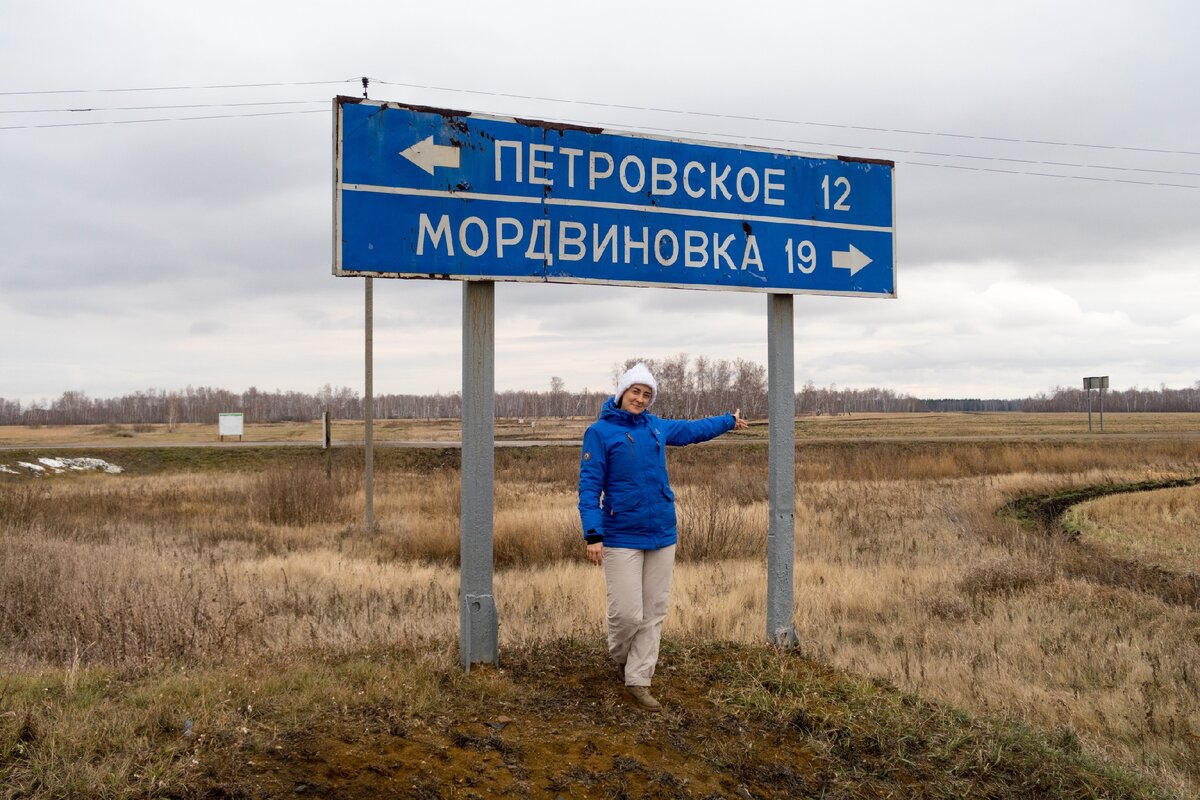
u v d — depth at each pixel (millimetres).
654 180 5309
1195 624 8875
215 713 3721
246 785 3135
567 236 5070
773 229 5652
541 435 63031
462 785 3369
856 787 3916
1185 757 5227
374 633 6590
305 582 10688
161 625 6309
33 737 3367
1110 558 13203
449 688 4406
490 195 4891
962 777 4160
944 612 9148
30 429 96500
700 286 5430
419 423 116438
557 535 13938
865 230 5953
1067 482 26359
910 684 5941
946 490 23828
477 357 4824
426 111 4770
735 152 5551
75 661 4742
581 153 5125
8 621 7656
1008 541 14281
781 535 5820
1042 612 9031
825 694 4918
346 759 3438
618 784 3527
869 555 12938
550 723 4074
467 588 4762
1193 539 15453
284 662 4871
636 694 4438
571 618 7621
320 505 18828
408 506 20469
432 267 4750
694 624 7320
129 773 3125
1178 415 121188
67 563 10383
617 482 4461
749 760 4016
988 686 6371
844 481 26922
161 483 29344
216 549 13867
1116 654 7426
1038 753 4520
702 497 18844
